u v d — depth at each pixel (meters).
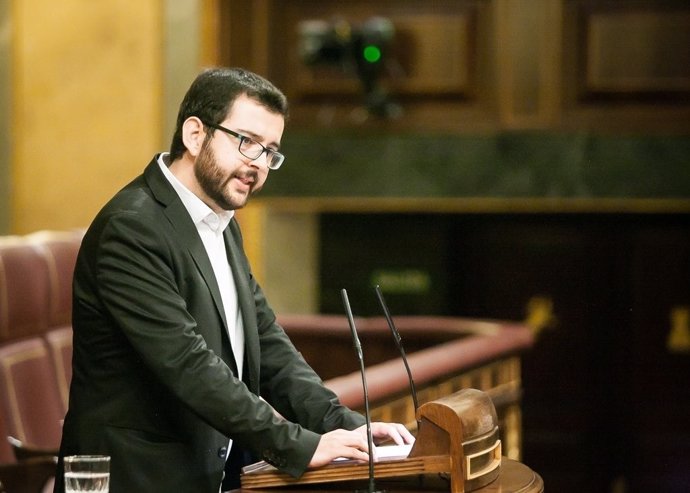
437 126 21.56
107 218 7.69
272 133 7.78
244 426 7.26
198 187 7.92
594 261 24.72
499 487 7.34
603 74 21.42
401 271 23.97
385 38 20.66
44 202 21.42
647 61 21.34
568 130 21.41
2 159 21.38
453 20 21.45
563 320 24.86
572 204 21.48
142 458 7.69
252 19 21.66
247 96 7.71
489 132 21.48
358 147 21.69
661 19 21.27
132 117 21.20
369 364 17.89
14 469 11.05
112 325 7.68
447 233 24.05
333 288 23.97
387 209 22.94
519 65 21.41
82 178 21.36
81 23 21.19
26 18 21.22
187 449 7.82
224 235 8.40
